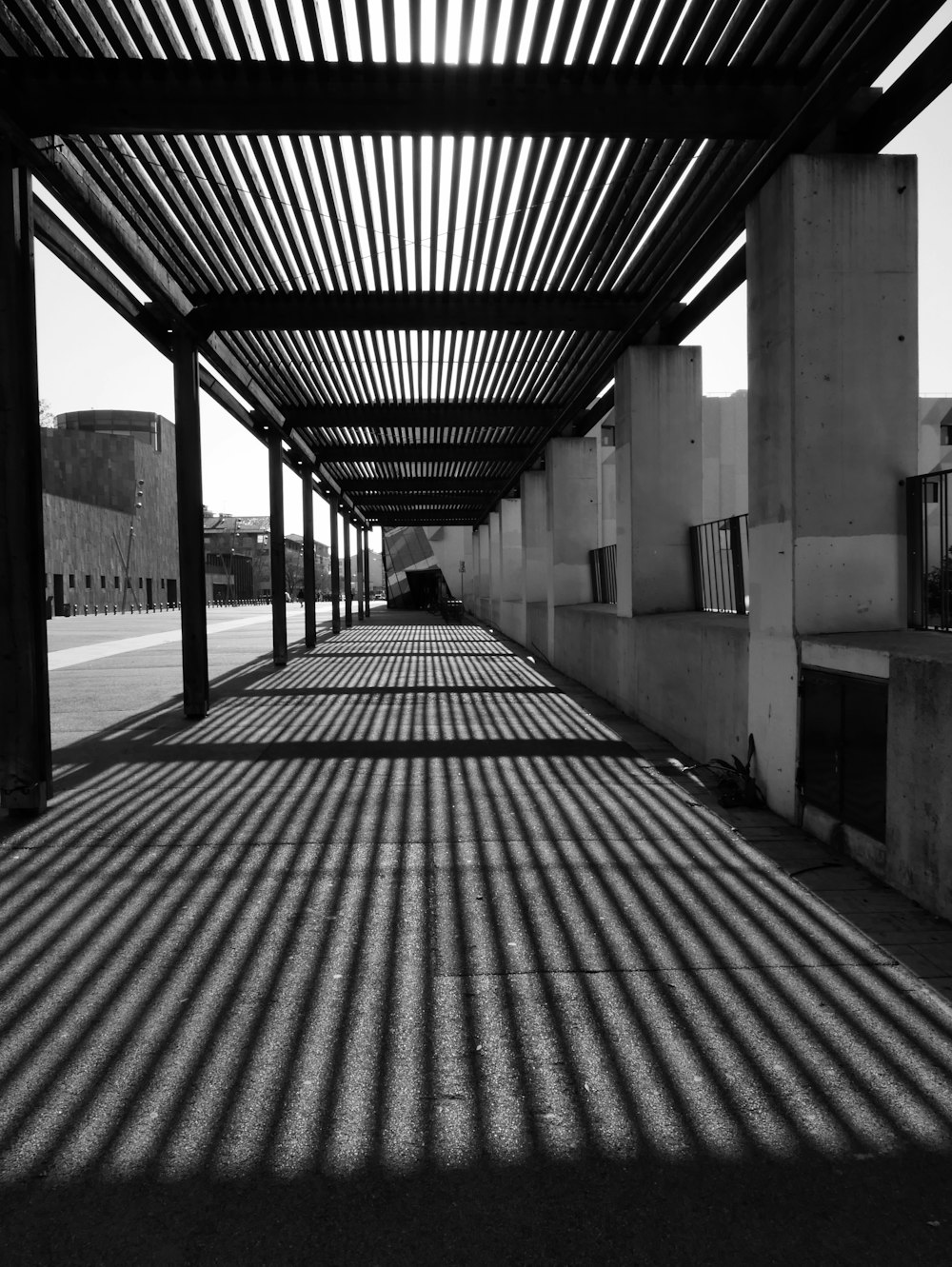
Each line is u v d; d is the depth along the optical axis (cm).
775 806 538
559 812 548
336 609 2464
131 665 1555
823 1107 239
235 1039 278
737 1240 192
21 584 547
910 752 385
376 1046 272
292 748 766
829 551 500
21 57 471
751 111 492
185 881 426
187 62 475
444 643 2094
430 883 420
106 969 330
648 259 738
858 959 332
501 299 827
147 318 832
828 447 497
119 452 6159
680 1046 271
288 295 827
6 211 523
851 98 488
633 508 904
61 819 541
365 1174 214
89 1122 235
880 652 410
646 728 863
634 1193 206
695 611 890
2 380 538
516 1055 266
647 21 437
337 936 359
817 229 491
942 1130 230
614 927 364
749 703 572
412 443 1609
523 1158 219
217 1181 212
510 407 1287
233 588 8281
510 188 592
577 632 1261
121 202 614
